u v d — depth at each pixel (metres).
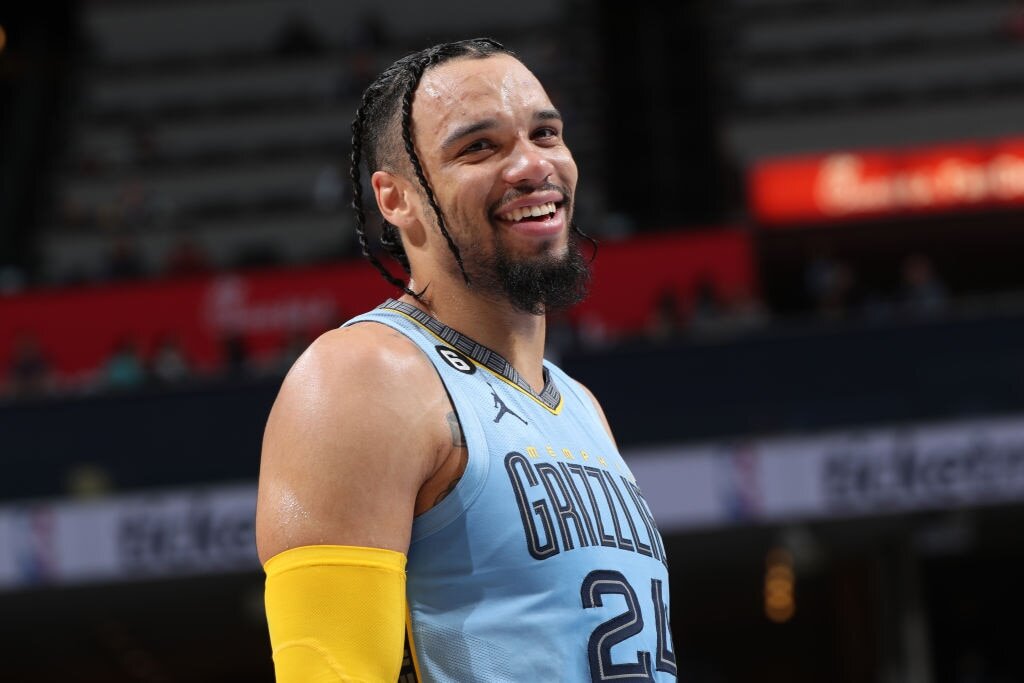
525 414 6.05
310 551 5.34
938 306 40.69
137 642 44.78
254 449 36.38
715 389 35.91
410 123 6.24
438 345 6.06
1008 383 35.25
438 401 5.75
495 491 5.68
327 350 5.77
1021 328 35.50
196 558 34.25
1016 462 33.62
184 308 43.81
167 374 39.53
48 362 43.62
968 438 33.81
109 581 35.47
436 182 6.14
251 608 38.75
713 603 46.75
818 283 44.16
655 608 5.93
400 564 5.47
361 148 6.60
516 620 5.53
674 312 39.88
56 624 41.03
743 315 40.47
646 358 36.25
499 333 6.27
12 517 34.66
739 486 33.84
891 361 35.62
